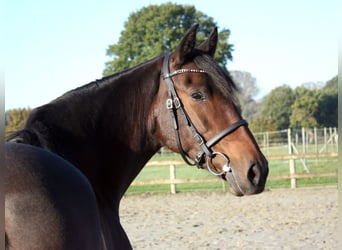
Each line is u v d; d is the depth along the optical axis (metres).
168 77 3.09
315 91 46.38
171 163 16.00
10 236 1.84
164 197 15.09
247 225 9.90
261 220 10.41
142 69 3.20
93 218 2.20
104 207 2.94
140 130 3.14
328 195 14.08
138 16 41.00
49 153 2.25
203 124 2.99
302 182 17.48
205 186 17.78
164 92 3.11
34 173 2.01
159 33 39.59
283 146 28.22
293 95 49.53
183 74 3.05
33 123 2.73
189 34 3.00
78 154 2.86
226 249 7.88
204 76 3.02
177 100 3.05
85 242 2.05
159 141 3.20
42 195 1.96
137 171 3.23
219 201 13.72
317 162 22.81
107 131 3.03
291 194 14.62
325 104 43.84
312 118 42.72
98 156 2.99
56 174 2.11
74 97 2.97
